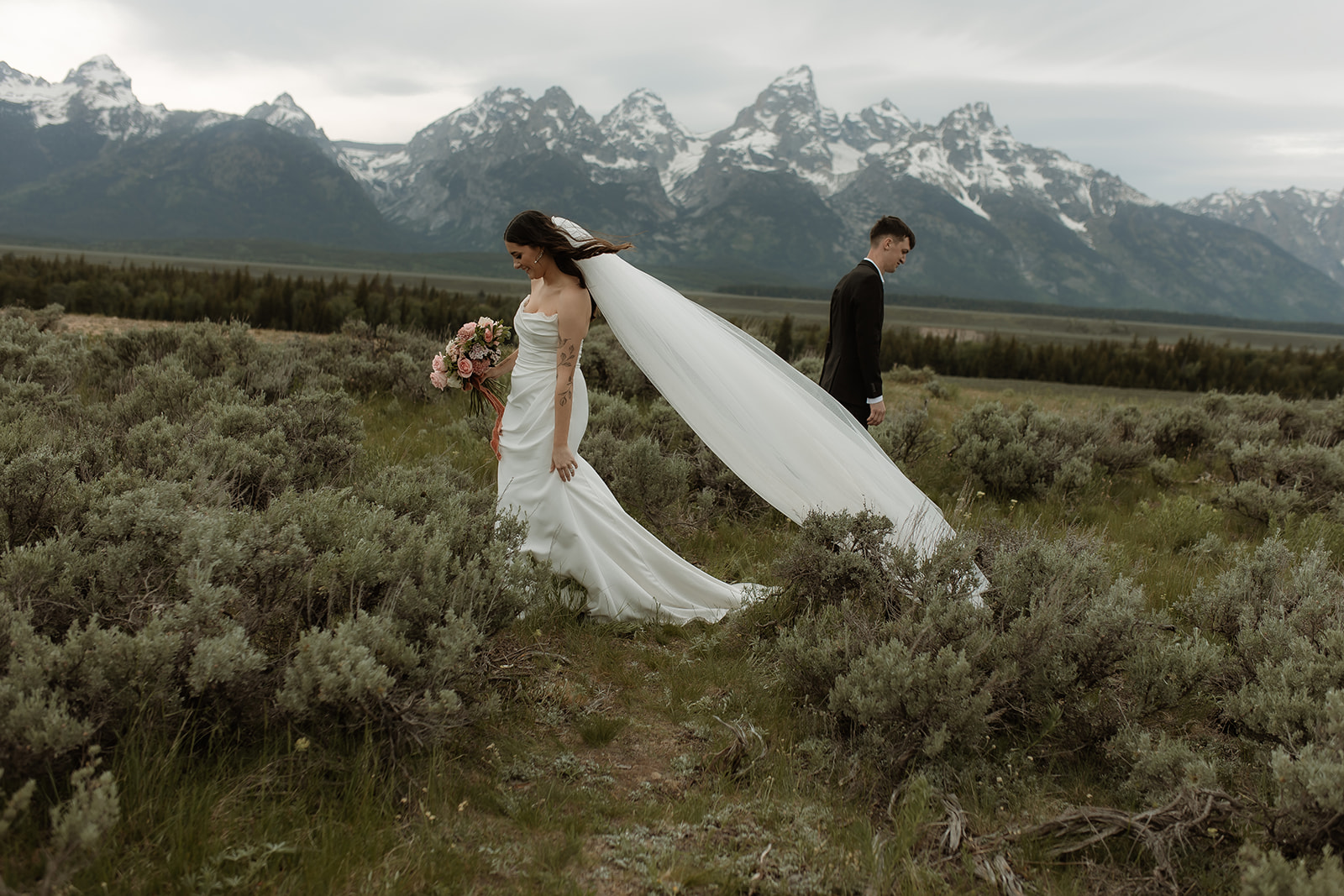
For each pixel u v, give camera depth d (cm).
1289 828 245
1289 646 346
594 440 690
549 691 359
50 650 238
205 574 279
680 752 325
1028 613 382
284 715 267
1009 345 4650
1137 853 262
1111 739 313
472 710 295
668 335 479
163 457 477
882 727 309
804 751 319
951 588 400
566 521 435
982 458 796
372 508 409
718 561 561
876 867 245
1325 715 288
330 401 729
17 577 277
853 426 517
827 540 444
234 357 1004
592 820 268
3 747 216
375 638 279
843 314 569
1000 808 282
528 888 229
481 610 334
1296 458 824
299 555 308
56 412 608
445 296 3294
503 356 564
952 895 236
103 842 212
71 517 347
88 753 223
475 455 751
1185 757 286
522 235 414
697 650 423
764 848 258
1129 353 4550
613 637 431
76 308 2717
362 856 229
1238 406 1309
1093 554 454
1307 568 426
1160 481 910
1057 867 254
